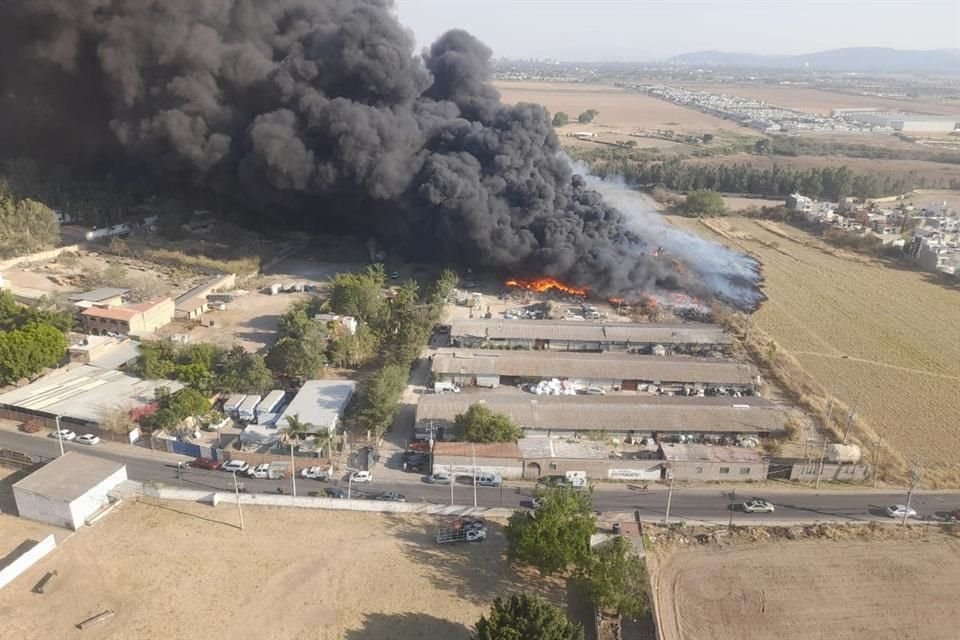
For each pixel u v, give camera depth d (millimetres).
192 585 62625
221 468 80750
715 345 113500
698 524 73812
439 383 100250
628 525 71812
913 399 101312
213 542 68375
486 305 131750
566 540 62906
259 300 131625
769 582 65562
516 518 67062
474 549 69000
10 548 66438
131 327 110750
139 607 59969
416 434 88000
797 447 87938
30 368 94562
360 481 79062
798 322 129375
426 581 64312
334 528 71312
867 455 86062
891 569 67750
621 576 59719
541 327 115812
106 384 95250
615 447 86750
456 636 58062
